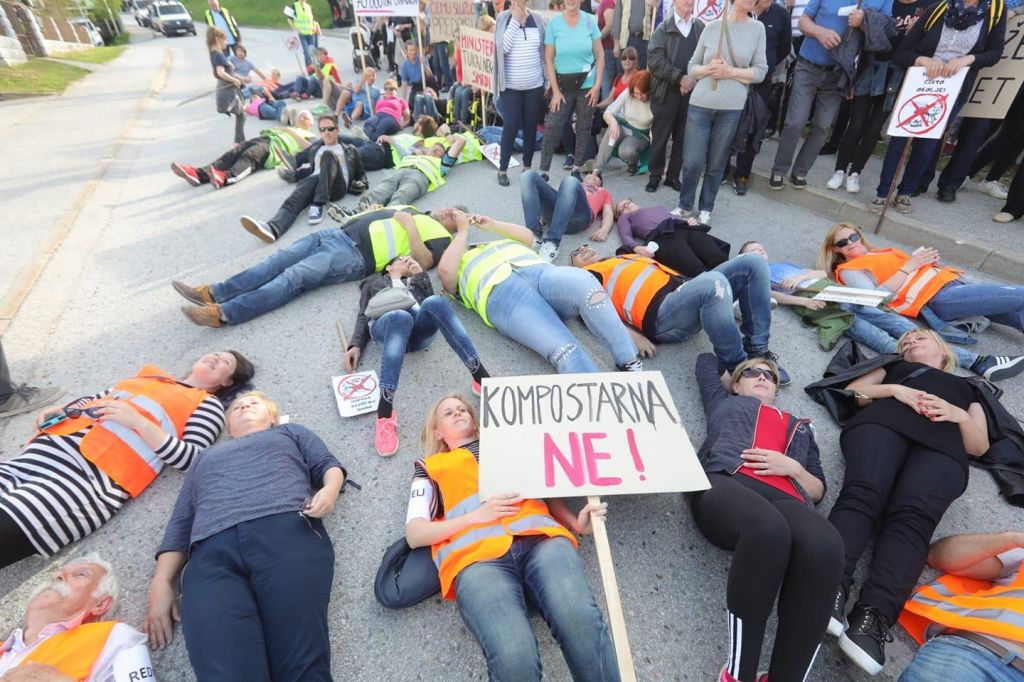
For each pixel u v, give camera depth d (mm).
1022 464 2328
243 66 10266
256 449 2158
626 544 2197
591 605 1663
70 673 1556
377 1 7363
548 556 1761
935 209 4727
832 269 3824
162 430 2309
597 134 7125
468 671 1781
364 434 2723
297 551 1841
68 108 9930
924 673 1540
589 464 2014
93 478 2199
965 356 3080
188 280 4031
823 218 5051
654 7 6152
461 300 3596
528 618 1788
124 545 2174
